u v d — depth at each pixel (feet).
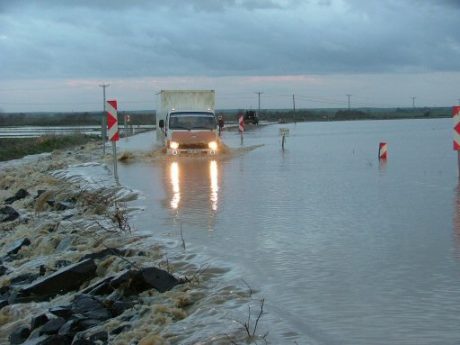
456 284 25.55
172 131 99.60
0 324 26.53
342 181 60.34
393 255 30.53
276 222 39.50
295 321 21.63
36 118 457.68
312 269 28.30
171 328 21.94
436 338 19.85
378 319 21.70
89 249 35.65
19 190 64.59
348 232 36.04
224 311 22.91
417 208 43.60
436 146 111.55
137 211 45.42
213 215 42.60
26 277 32.58
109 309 25.35
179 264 30.12
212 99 122.52
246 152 104.12
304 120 412.77
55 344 21.88
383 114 524.52
